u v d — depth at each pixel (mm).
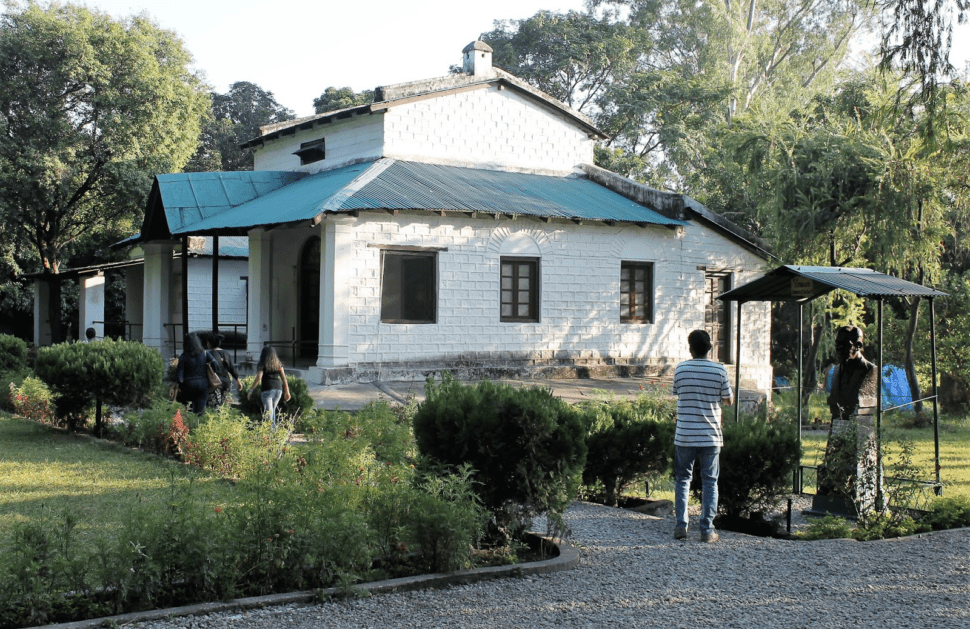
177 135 34750
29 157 31141
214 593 6262
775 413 18891
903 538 8844
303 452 9469
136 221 36188
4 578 5758
